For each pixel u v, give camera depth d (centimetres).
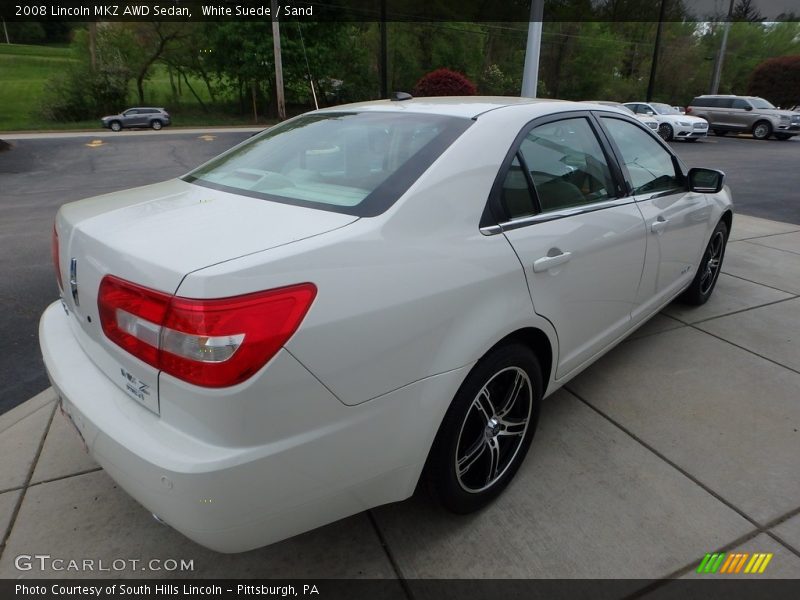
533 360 231
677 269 365
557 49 4481
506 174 220
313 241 163
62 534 220
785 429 288
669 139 2238
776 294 479
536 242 222
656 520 226
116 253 167
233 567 206
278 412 150
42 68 5381
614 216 274
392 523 224
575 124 271
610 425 290
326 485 167
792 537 218
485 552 211
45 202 1013
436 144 211
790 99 3425
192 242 165
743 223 761
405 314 172
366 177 202
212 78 4516
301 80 3969
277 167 235
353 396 163
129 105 4188
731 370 347
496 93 4288
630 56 4697
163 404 156
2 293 489
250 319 145
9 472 254
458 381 190
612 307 288
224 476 146
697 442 276
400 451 181
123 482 167
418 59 4209
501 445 239
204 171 260
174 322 146
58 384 187
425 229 186
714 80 3891
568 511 231
